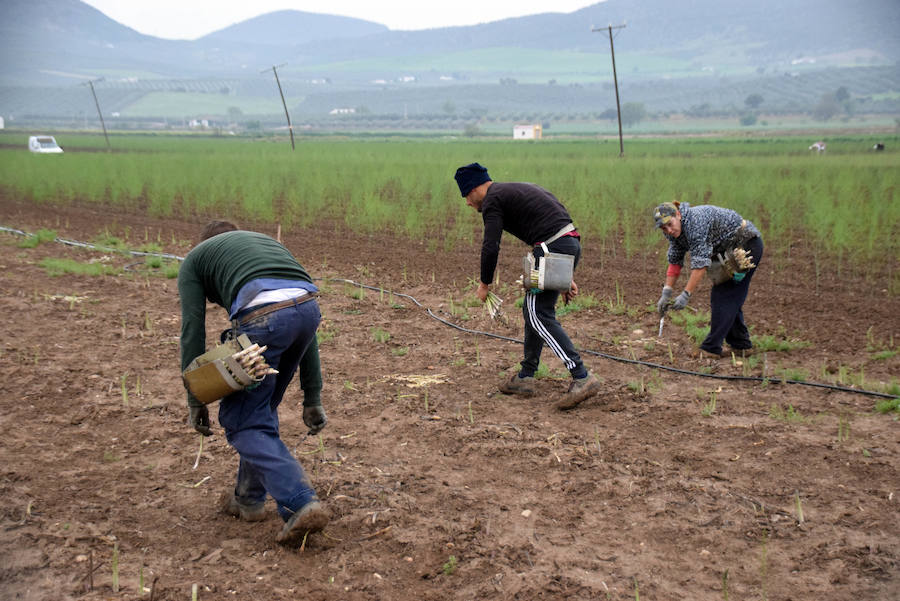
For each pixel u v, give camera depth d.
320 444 4.74
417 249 12.46
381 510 3.88
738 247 6.01
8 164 24.80
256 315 3.35
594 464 4.43
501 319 7.86
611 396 5.63
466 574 3.33
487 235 5.30
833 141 63.34
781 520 3.74
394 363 6.49
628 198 16.12
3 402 5.35
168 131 169.75
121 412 5.22
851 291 9.02
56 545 3.47
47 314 7.79
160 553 3.48
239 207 17.67
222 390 3.27
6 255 11.50
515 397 5.66
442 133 171.38
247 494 3.74
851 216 11.77
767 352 6.70
